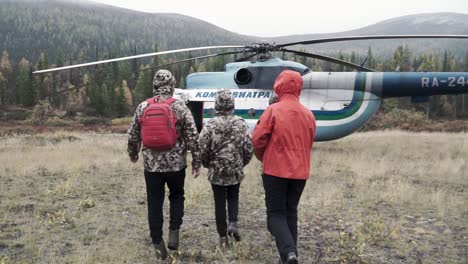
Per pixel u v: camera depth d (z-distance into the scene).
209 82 13.34
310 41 11.05
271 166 4.03
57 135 20.20
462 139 16.59
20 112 56.34
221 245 4.86
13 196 7.10
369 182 8.77
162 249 4.43
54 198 7.03
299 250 4.87
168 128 4.23
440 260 4.64
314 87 12.80
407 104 65.38
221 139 4.77
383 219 6.13
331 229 5.65
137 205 6.67
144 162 4.39
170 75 4.50
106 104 71.94
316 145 15.09
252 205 6.88
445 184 8.77
